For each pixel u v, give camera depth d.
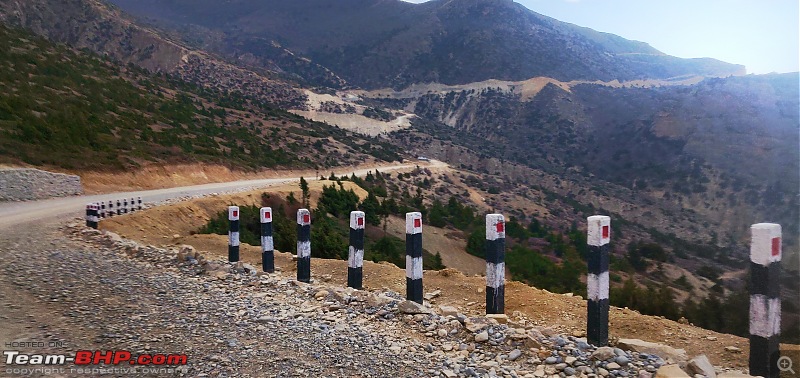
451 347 6.19
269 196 43.03
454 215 75.88
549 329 6.86
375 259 22.78
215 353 5.55
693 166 135.00
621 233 88.56
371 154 124.12
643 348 5.97
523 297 9.16
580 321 7.91
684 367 5.41
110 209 24.12
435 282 10.67
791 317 7.71
